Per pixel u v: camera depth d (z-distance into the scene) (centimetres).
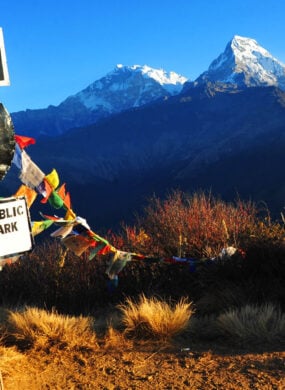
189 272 694
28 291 784
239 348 478
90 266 774
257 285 603
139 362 448
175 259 587
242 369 417
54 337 507
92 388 397
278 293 584
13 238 320
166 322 523
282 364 421
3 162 316
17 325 534
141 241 789
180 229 789
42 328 518
